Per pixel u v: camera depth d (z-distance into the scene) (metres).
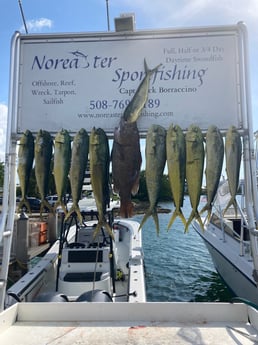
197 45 3.11
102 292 3.59
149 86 3.09
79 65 3.15
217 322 2.44
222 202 7.55
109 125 3.09
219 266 7.86
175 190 2.91
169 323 2.44
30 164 3.04
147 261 11.57
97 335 2.27
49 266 5.63
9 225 2.89
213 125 2.96
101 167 2.93
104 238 5.35
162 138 2.95
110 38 3.15
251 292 5.98
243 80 3.03
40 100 3.13
